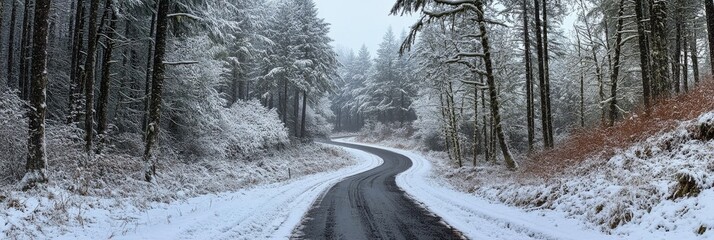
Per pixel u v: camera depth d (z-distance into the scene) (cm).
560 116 4250
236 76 3725
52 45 2519
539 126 4138
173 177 1695
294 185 2016
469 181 2097
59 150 1294
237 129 2833
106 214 926
